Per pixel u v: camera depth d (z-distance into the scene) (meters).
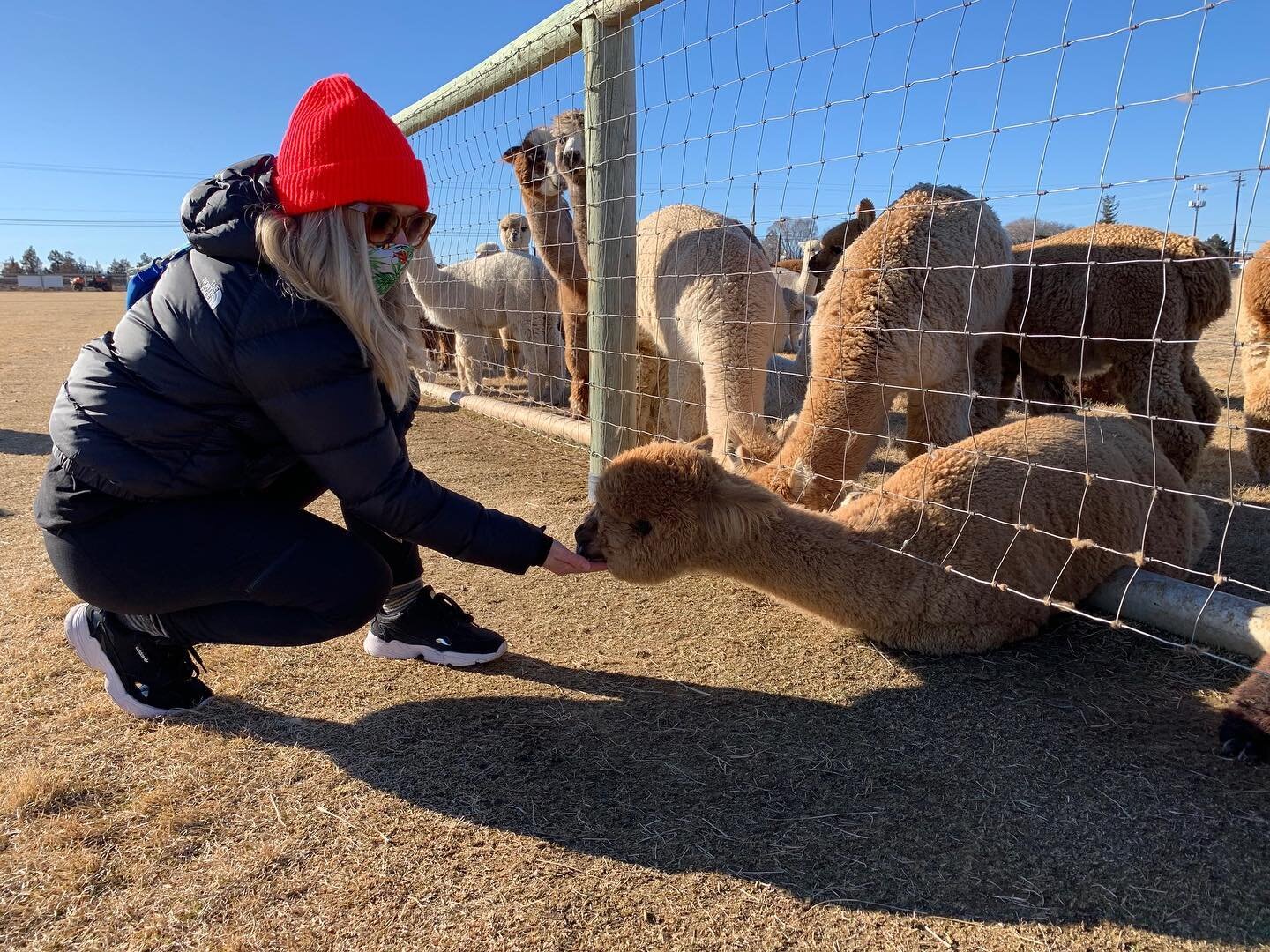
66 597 3.13
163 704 2.29
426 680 2.50
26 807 1.89
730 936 1.52
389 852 1.75
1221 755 1.99
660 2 3.54
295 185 1.74
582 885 1.65
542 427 5.96
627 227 4.14
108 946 1.52
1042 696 2.30
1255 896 1.56
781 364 8.39
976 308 4.25
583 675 2.53
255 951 1.50
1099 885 1.61
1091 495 2.69
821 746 2.10
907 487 2.71
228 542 1.94
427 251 8.80
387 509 1.97
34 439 6.17
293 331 1.80
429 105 6.36
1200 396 4.62
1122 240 4.51
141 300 1.95
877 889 1.62
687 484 2.46
